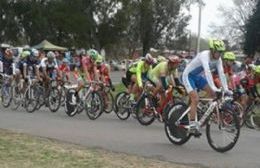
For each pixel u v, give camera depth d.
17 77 16.66
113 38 76.75
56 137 10.77
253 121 14.24
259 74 14.28
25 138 10.29
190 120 9.75
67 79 16.36
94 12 75.06
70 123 13.29
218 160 8.70
